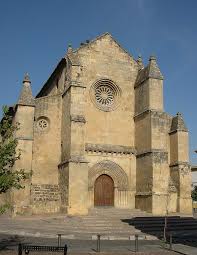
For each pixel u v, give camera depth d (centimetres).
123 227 3103
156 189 3762
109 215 3503
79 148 3662
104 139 4112
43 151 3916
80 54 4153
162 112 3972
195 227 3262
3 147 1830
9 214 3650
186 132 4241
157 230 3105
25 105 3759
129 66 4366
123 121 4234
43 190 3816
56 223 3097
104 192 4019
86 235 2736
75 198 3547
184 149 4200
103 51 4262
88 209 3753
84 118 3747
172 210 4028
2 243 2302
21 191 3556
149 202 3769
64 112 3956
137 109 4238
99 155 4031
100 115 4150
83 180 3597
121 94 4272
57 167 3944
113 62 4294
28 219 3275
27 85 3856
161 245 2411
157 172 3806
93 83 4159
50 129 3991
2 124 1891
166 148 3994
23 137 3681
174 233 2989
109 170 4044
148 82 4022
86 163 3634
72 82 3791
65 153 3784
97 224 3131
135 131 4241
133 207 4056
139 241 2612
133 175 4125
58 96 4081
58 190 3862
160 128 3928
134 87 4338
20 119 3722
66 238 2642
